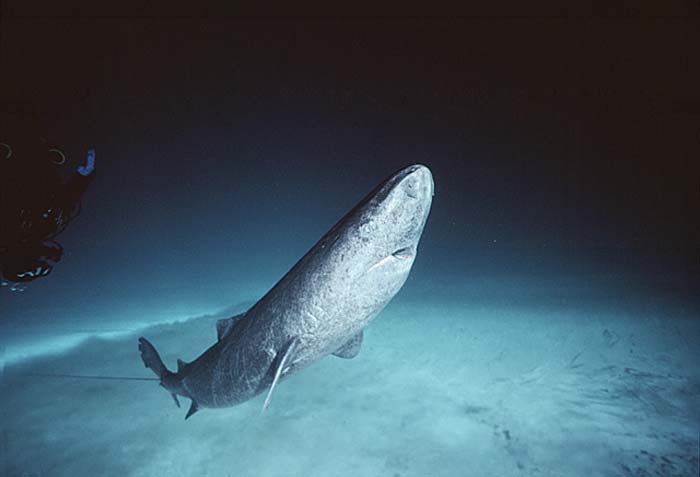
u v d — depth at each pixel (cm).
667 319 667
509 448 338
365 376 543
